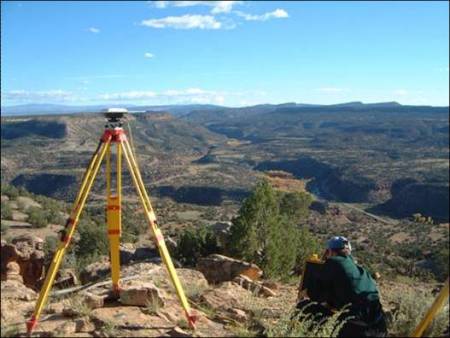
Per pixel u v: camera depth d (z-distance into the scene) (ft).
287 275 54.03
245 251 54.54
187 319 20.65
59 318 20.76
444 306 21.16
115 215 22.24
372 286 20.80
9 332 19.10
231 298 25.62
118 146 20.30
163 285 27.81
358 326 19.38
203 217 425.69
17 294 26.86
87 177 19.95
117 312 21.24
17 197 356.79
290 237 59.98
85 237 109.91
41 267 56.34
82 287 28.12
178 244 62.34
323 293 21.01
